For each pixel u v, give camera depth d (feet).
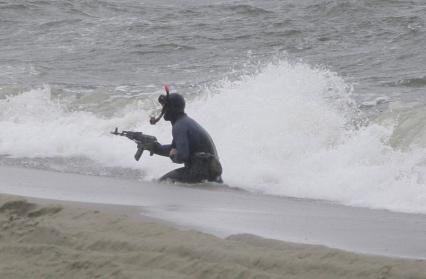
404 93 162.30
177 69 208.44
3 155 142.61
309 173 116.78
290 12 274.77
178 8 306.55
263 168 119.65
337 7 263.29
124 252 71.00
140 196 103.91
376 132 123.65
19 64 226.99
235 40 241.35
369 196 105.40
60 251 72.13
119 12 306.96
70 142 145.18
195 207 95.30
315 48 225.15
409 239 79.41
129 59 227.61
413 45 218.38
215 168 115.75
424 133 121.60
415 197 102.58
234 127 134.31
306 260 64.54
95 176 122.72
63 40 262.06
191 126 116.88
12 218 82.69
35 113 164.76
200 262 66.39
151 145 118.01
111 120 153.69
